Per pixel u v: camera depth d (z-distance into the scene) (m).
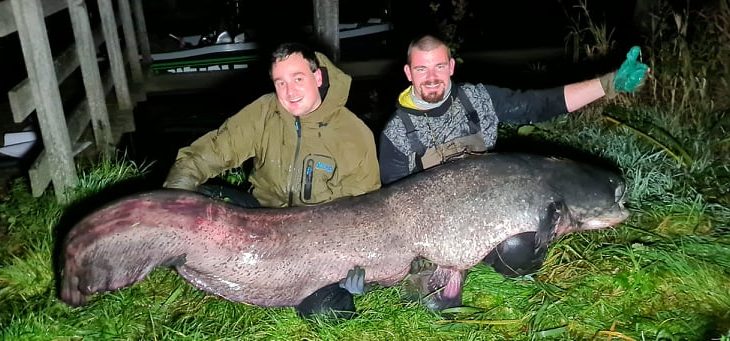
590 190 3.83
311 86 3.66
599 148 5.96
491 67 8.78
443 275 3.91
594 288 4.14
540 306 3.95
